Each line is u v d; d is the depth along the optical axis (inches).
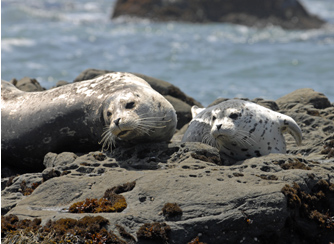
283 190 1000.9
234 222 956.0
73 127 1386.6
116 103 1269.7
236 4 6338.6
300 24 6190.9
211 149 1256.2
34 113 1429.6
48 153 1302.9
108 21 6486.2
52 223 956.6
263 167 1124.5
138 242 932.0
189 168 1149.7
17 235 948.6
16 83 2012.8
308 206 1033.5
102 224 944.3
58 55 4052.7
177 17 6387.8
